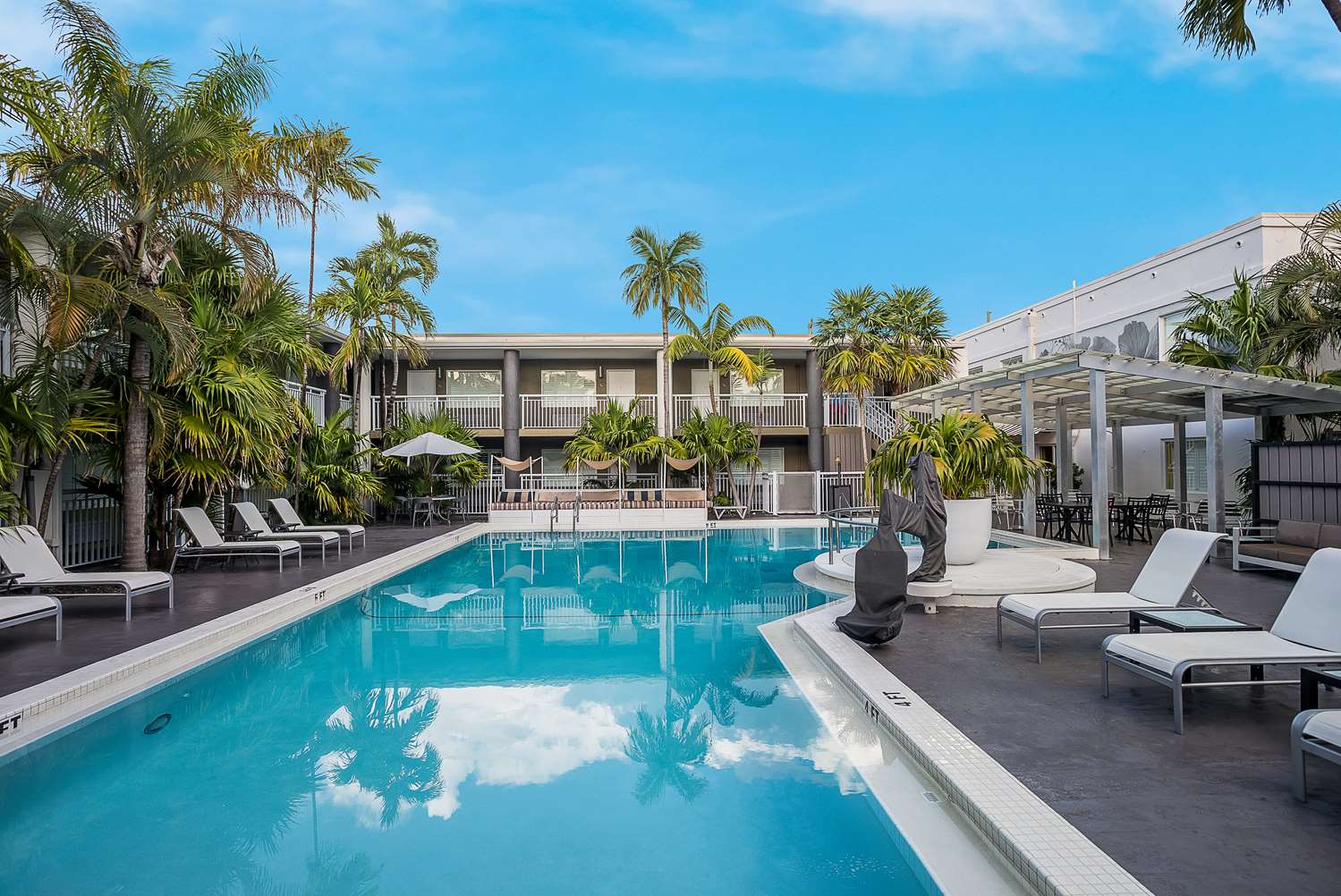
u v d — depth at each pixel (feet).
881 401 71.87
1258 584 26.86
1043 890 8.39
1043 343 64.95
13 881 9.85
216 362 31.37
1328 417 39.58
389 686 18.52
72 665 17.39
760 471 72.90
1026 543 37.83
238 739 15.12
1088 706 14.38
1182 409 44.75
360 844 10.80
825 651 19.01
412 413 69.00
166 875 10.02
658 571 37.19
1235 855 8.75
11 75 23.07
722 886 9.54
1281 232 43.39
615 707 16.71
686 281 67.51
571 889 9.56
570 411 75.20
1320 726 10.01
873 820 11.26
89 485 31.71
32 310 27.20
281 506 43.24
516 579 34.86
